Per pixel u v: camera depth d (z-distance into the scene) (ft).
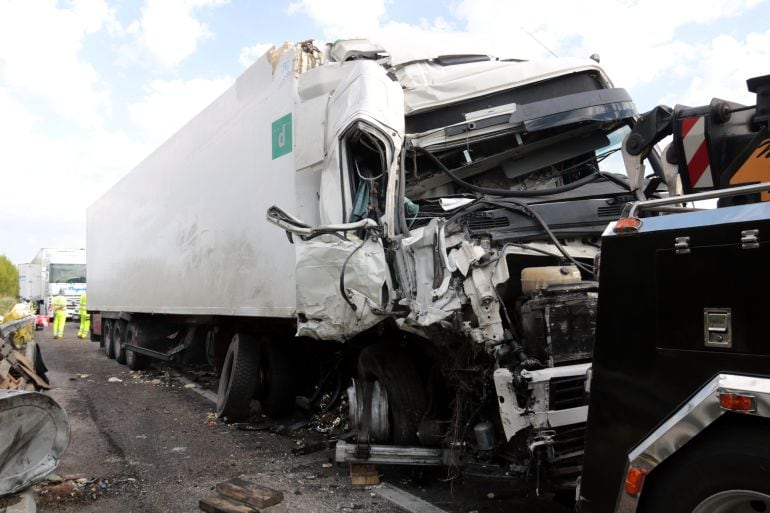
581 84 17.33
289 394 21.77
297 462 16.80
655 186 14.71
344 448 13.97
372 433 14.56
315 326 14.39
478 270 11.73
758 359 6.62
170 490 14.65
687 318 7.32
